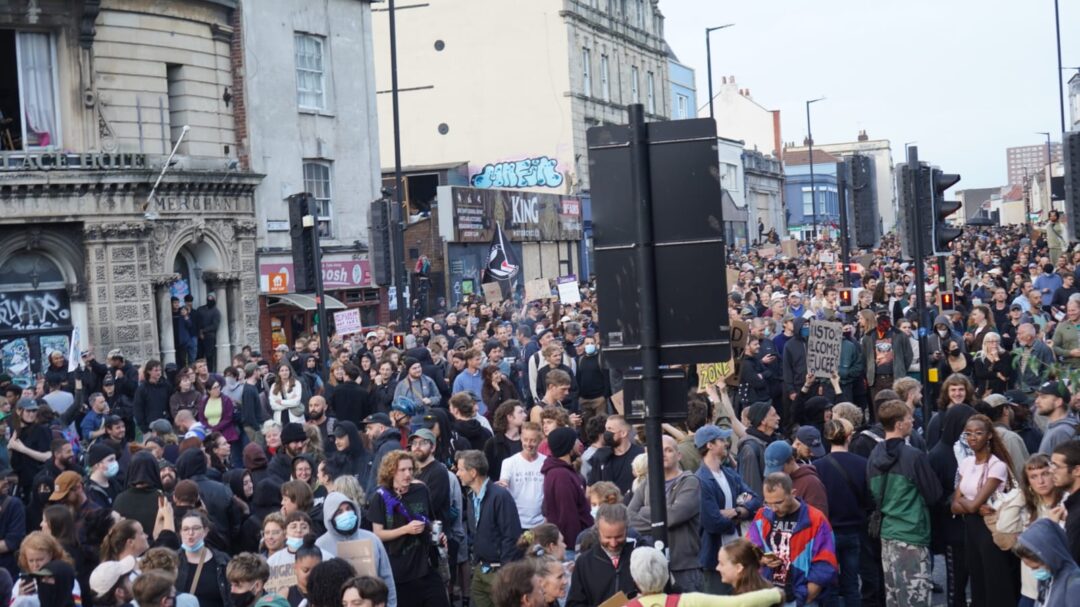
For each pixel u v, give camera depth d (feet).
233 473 47.16
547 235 195.52
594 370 71.36
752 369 69.26
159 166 110.22
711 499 37.65
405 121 220.02
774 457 38.78
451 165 209.67
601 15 227.81
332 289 136.36
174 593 30.89
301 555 33.99
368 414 70.44
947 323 72.95
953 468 42.04
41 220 102.47
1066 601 29.60
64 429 67.72
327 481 46.47
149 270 109.60
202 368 79.10
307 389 78.95
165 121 114.73
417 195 209.87
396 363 73.92
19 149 105.91
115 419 56.65
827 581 34.63
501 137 215.92
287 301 127.03
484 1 215.10
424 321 105.29
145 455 43.91
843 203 105.40
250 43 126.82
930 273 124.88
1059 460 33.60
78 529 41.81
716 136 27.84
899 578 40.34
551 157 213.87
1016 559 39.37
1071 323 65.16
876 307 93.97
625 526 32.86
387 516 40.45
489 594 41.24
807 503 39.04
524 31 214.28
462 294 167.63
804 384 67.36
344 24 141.90
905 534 40.16
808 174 431.02
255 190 126.93
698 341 27.91
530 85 214.28
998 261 155.84
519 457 45.27
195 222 114.83
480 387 70.74
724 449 39.04
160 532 40.60
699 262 27.86
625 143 28.25
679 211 27.96
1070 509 33.78
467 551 47.80
